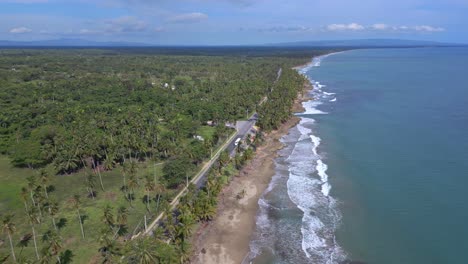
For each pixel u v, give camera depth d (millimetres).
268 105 172500
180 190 100500
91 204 94750
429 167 112375
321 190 102125
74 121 153125
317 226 85250
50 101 197750
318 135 150000
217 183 96125
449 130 147375
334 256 74812
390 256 73875
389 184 103062
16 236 80938
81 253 74500
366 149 130875
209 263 73688
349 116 178000
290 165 120125
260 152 132250
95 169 117125
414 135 143375
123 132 131000
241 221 88000
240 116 178250
